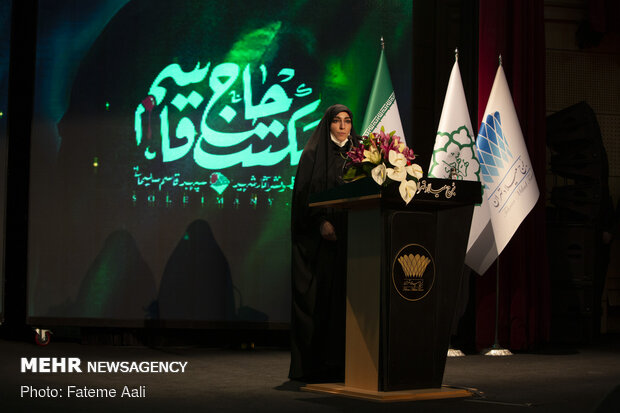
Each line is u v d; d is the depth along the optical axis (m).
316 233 3.74
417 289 3.16
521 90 5.54
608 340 6.06
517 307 5.41
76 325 5.18
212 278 5.18
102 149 5.23
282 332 5.34
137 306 5.18
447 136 4.93
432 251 3.19
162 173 5.21
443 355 3.22
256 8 5.27
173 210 5.20
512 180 5.07
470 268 5.57
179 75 5.25
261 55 5.25
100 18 5.27
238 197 5.20
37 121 5.23
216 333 5.32
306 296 3.71
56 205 5.21
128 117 5.24
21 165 5.51
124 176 5.21
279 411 2.83
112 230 5.21
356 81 5.20
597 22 6.29
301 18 5.25
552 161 6.11
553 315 5.73
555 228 5.72
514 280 5.43
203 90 5.25
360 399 3.10
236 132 5.23
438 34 5.55
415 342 3.16
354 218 3.30
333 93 5.21
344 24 5.23
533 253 5.52
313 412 2.80
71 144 5.23
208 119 5.23
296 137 5.21
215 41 5.26
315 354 3.69
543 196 5.62
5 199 5.27
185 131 5.23
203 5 5.27
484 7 5.52
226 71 5.25
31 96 5.51
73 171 5.22
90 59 5.25
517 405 2.98
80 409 2.86
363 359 3.23
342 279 3.68
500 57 5.23
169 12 5.27
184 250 5.19
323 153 3.78
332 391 3.25
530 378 3.86
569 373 4.08
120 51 5.25
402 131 5.05
